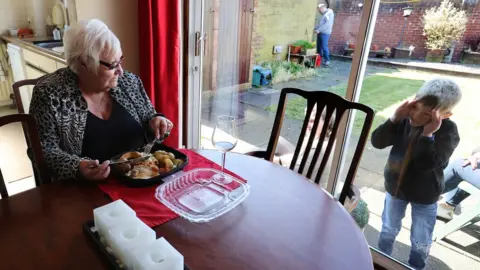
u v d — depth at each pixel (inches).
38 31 137.3
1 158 102.6
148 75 90.4
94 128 50.3
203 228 34.5
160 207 37.5
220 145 44.3
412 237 71.2
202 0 91.7
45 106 46.8
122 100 54.1
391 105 65.7
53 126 47.2
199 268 29.0
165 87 93.0
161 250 26.9
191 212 36.8
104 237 30.7
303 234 34.5
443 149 62.1
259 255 31.1
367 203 75.5
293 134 98.1
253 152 60.3
